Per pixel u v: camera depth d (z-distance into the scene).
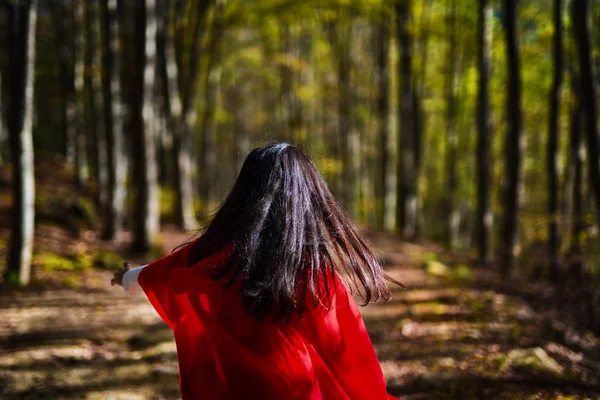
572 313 6.07
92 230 11.44
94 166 18.34
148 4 9.56
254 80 29.19
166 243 11.17
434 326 5.82
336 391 1.78
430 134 25.73
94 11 12.77
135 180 9.91
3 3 7.48
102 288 7.34
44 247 8.97
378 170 26.34
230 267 1.66
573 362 4.54
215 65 18.58
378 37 20.08
